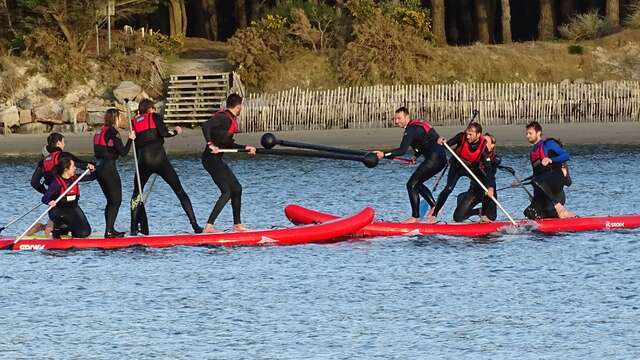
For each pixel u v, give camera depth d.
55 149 58.03
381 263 53.72
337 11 133.38
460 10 160.62
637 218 60.75
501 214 68.81
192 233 61.41
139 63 130.12
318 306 46.19
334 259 54.81
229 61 129.38
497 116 117.19
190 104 123.25
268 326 43.50
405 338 41.62
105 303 47.38
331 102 117.25
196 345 41.31
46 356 40.41
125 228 66.50
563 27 141.38
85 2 131.50
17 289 49.91
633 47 134.75
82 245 57.66
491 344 40.72
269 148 57.72
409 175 89.06
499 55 133.12
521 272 51.22
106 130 57.44
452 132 111.25
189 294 48.56
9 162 101.19
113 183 57.78
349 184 84.38
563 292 47.53
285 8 135.12
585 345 40.34
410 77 128.25
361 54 128.38
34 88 128.62
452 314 44.62
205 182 87.19
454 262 53.50
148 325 44.00
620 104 116.94
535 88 117.19
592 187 78.25
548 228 59.78
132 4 141.38
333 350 40.41
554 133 110.19
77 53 130.62
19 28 137.50
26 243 57.72
